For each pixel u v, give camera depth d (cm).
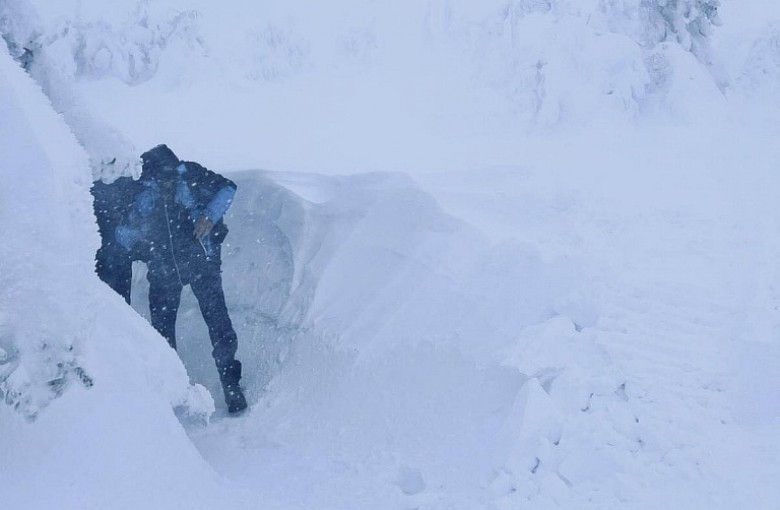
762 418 364
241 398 468
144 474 296
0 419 280
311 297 512
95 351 310
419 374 431
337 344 472
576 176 891
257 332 520
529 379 388
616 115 1314
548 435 349
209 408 363
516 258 469
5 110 284
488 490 331
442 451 379
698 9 1455
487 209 636
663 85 1331
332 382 457
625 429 353
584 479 326
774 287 488
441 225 516
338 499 345
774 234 591
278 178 653
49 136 292
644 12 1450
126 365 323
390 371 440
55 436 283
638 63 1334
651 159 1005
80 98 420
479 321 441
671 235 612
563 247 562
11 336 278
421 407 413
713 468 318
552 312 447
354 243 529
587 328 441
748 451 331
